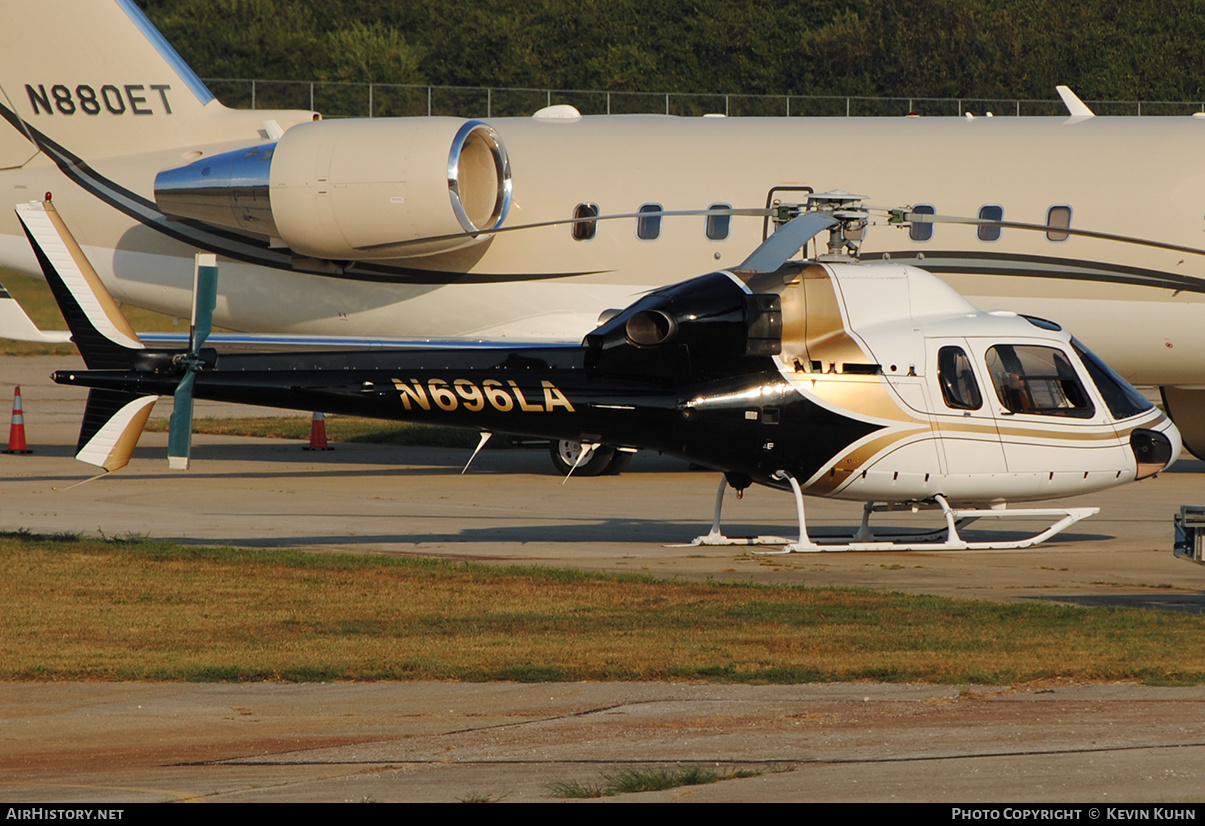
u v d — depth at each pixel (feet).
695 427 183.62
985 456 185.16
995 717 98.73
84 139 293.64
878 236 257.14
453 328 281.13
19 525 206.39
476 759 91.56
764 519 218.79
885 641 124.98
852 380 183.21
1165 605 146.61
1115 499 242.99
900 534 200.34
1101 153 252.83
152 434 345.10
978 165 256.52
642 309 183.83
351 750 94.32
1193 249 245.24
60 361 547.08
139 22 291.79
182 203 272.10
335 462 296.10
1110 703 102.17
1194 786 81.97
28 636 131.44
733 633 129.80
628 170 271.69
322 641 128.67
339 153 260.42
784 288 184.44
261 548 185.47
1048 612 138.62
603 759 90.94
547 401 185.16
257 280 286.87
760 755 90.94
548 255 273.13
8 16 291.38
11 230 296.71
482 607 144.46
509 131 282.77
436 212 256.32
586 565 175.22
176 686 113.60
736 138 271.08
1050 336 189.67
